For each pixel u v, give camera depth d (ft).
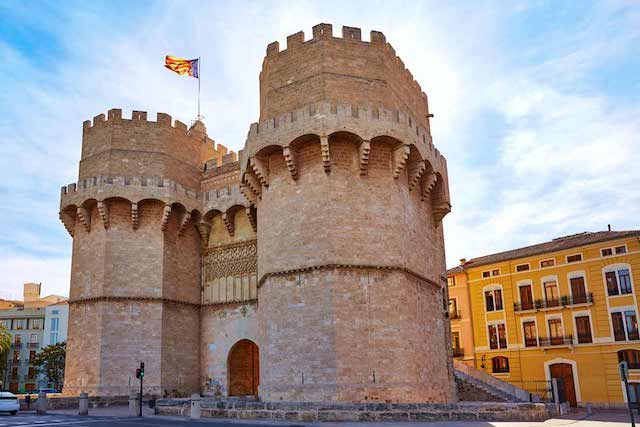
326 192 107.14
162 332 142.61
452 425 81.76
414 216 120.06
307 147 111.45
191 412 100.12
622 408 164.55
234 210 153.79
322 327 101.45
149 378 138.31
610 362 170.30
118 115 152.05
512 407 89.97
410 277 112.57
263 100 124.67
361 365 99.96
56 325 336.29
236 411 97.66
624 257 172.35
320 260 104.78
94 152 151.94
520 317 193.77
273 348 107.04
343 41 115.34
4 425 89.30
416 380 105.09
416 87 136.67
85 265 145.59
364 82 114.21
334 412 89.10
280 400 102.99
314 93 111.86
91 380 135.54
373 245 107.04
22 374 331.36
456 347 209.77
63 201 151.12
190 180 160.15
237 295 149.79
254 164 115.96
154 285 144.46
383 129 109.09
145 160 150.61
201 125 179.32
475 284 209.15
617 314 171.63
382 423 84.89
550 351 184.24
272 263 111.75
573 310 181.06
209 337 151.84
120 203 147.23
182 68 175.63
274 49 120.47
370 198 109.09
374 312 103.55
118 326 139.23
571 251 184.85
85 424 90.17
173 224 152.15
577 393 175.52
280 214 112.78
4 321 341.00
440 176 130.31
